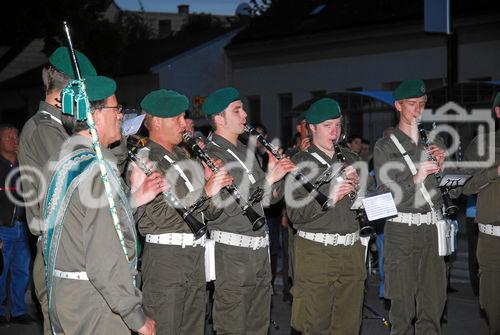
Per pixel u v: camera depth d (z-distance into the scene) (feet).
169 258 17.10
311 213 18.92
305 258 19.34
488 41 55.31
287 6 76.59
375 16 63.57
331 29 66.39
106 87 13.32
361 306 19.71
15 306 25.93
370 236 19.47
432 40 58.54
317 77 69.00
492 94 44.45
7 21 67.72
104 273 12.48
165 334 17.15
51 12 65.57
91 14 68.03
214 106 19.03
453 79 41.81
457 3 57.31
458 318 25.66
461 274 33.06
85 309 12.86
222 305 18.62
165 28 130.93
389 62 62.28
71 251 12.80
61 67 15.99
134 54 90.53
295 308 19.56
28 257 25.91
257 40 74.43
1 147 25.40
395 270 20.21
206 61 84.53
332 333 19.69
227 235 18.49
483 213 20.62
